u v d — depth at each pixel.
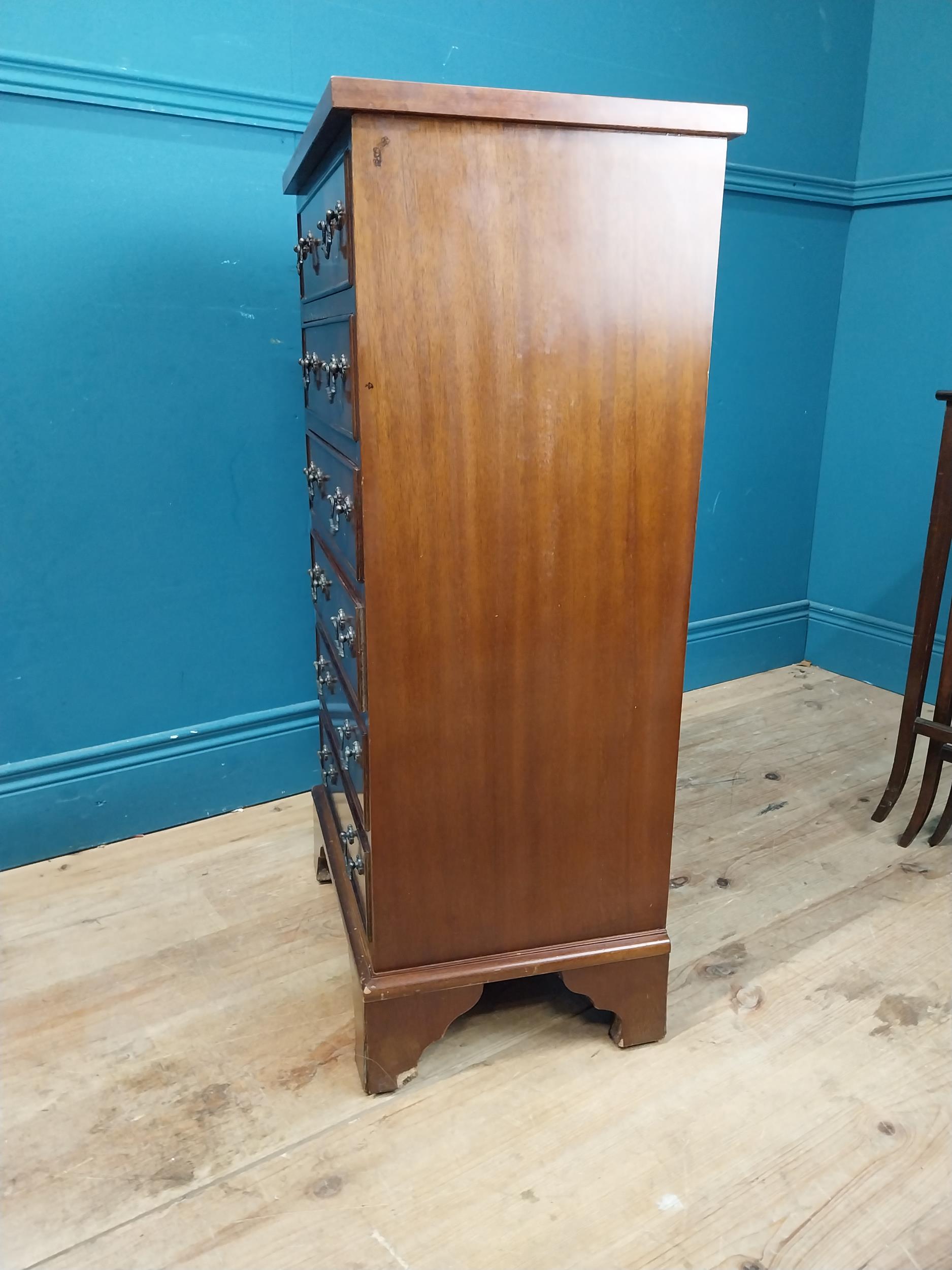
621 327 1.20
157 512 2.04
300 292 1.75
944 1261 1.15
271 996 1.62
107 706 2.08
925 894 1.94
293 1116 1.37
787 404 3.08
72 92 1.74
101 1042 1.51
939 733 2.03
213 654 2.19
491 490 1.21
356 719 1.40
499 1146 1.32
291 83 1.97
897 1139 1.33
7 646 1.94
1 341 1.80
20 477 1.88
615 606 1.31
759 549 3.17
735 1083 1.43
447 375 1.16
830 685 3.18
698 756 2.60
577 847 1.41
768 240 2.85
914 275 2.88
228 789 2.27
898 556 3.05
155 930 1.80
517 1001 1.63
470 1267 1.14
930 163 2.79
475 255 1.12
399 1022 1.39
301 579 2.27
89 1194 1.24
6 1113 1.37
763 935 1.80
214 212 1.95
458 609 1.25
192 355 2.00
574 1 2.30
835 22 2.77
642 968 1.47
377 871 1.33
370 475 1.16
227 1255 1.16
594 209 1.15
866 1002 1.61
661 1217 1.21
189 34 1.83
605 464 1.25
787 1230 1.19
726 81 2.62
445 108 1.05
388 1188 1.25
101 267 1.86
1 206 1.74
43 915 1.85
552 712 1.33
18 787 2.00
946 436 1.97
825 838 2.16
